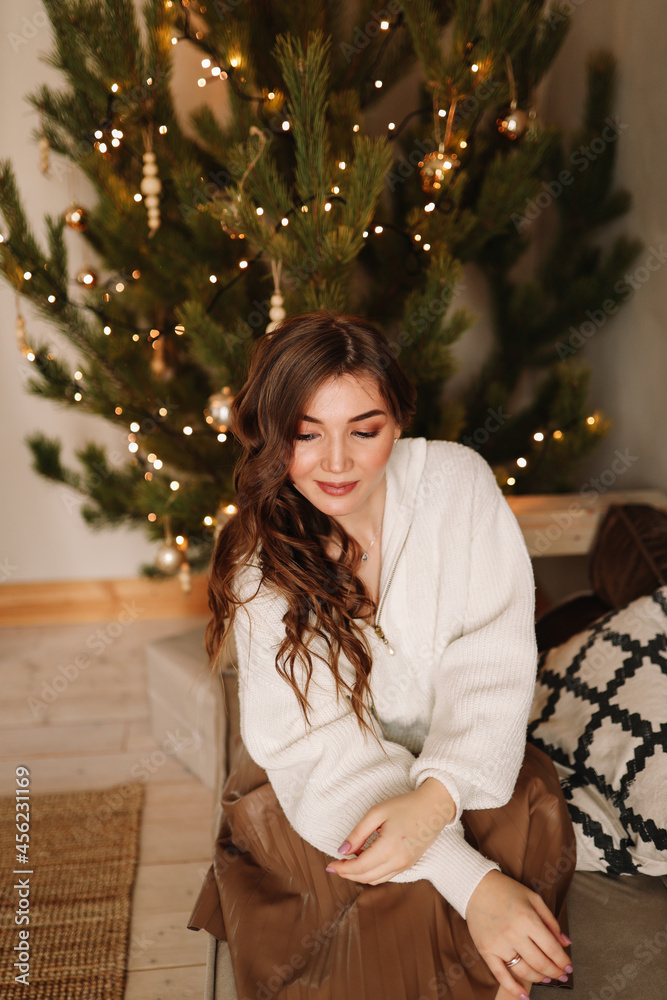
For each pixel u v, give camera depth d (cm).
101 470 207
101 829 155
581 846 101
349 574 100
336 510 90
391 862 81
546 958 78
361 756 92
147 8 152
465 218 167
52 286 178
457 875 83
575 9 217
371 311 189
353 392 83
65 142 184
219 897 96
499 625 97
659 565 143
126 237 176
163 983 120
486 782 86
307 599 97
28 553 259
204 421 201
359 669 96
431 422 194
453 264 159
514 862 88
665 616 118
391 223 196
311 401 83
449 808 84
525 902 81
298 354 83
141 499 181
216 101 220
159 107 171
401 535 101
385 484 103
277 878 96
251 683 98
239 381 165
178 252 180
